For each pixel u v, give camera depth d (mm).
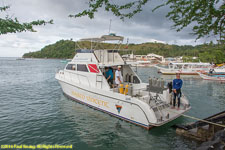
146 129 6430
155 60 95250
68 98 11250
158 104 7055
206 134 5555
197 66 33500
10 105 10141
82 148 5371
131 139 5871
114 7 3168
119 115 7422
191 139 5789
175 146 5391
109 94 7660
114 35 8680
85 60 9328
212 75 24734
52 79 23062
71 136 6129
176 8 3084
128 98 6852
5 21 2264
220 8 2662
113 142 5707
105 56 9367
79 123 7223
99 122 7258
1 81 20906
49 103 10484
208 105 10648
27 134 6266
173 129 6570
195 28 3072
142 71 43281
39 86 17297
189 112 9055
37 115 8273
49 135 6203
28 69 42125
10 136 6105
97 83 8453
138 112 6586
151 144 5531
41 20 2482
